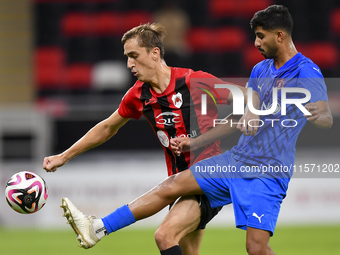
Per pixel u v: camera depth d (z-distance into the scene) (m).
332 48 47.56
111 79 41.06
